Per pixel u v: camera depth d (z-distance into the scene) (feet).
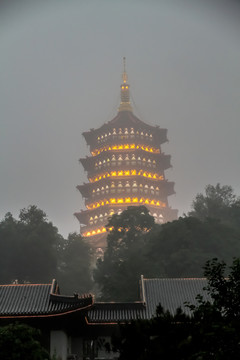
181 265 237.04
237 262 62.08
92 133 440.45
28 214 343.46
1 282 294.46
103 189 418.92
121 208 408.26
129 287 227.61
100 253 385.91
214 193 348.79
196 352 45.55
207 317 51.31
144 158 424.87
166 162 431.43
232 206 330.34
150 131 442.09
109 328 140.77
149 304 145.59
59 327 125.18
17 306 127.85
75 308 120.26
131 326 47.52
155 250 261.85
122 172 416.87
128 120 438.40
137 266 236.63
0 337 68.80
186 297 147.33
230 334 49.52
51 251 307.37
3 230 305.94
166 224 270.87
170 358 43.45
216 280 61.93
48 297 131.64
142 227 323.16
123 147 428.15
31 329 72.23
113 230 320.70
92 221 422.00
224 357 48.29
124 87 475.72
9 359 67.15
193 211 346.74
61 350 122.42
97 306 144.36
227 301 59.93
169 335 44.88
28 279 303.89
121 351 47.70
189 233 256.11
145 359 43.80
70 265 319.47
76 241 351.67
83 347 139.64
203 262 238.07
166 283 153.89
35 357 68.59
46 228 322.96
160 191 426.92
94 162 434.30
